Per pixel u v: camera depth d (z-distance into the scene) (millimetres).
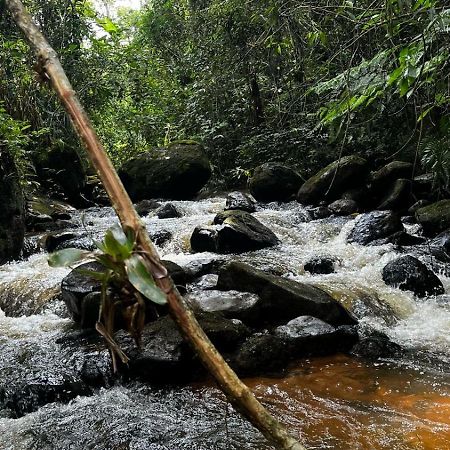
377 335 4113
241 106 11648
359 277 5312
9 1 728
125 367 3408
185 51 13016
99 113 12375
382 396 3107
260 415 535
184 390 3330
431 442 2561
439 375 3396
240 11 9188
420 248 6031
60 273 5680
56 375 3396
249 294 4227
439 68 3328
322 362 3664
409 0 2869
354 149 9469
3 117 7473
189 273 5078
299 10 4633
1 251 6199
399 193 7734
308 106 8539
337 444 2570
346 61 5738
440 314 4559
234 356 3500
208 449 2613
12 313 5051
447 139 4145
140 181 10422
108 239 527
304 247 6539
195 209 8969
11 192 6430
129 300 545
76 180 9945
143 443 2686
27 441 2801
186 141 10836
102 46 11617
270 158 10516
